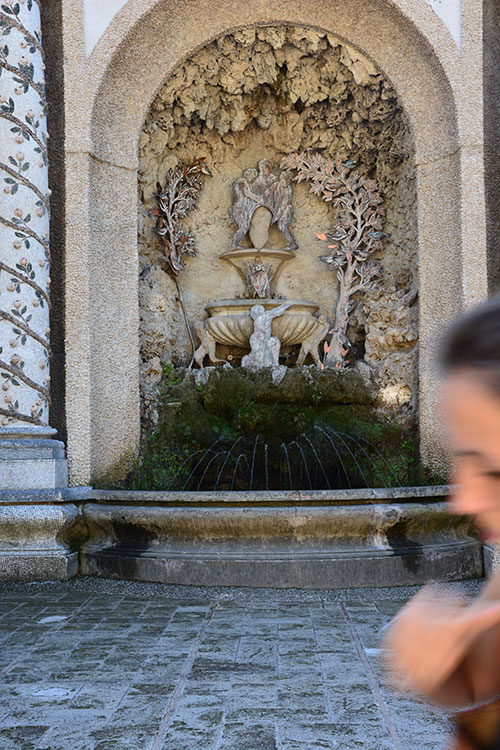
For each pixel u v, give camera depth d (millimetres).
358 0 8914
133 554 7395
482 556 7445
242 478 9047
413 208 9648
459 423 740
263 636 5332
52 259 8797
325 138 10516
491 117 8906
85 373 8547
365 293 10477
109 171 9094
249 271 10727
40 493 7691
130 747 3365
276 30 9445
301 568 6914
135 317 9234
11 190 8180
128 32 8781
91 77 8719
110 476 8836
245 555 6992
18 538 7691
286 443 9047
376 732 3518
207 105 10117
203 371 9844
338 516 6914
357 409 9320
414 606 872
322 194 10750
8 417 8023
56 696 4070
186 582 7066
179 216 10656
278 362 10336
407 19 8773
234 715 3758
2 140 8203
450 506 779
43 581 7504
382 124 9969
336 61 9672
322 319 10602
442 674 794
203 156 10727
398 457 9078
